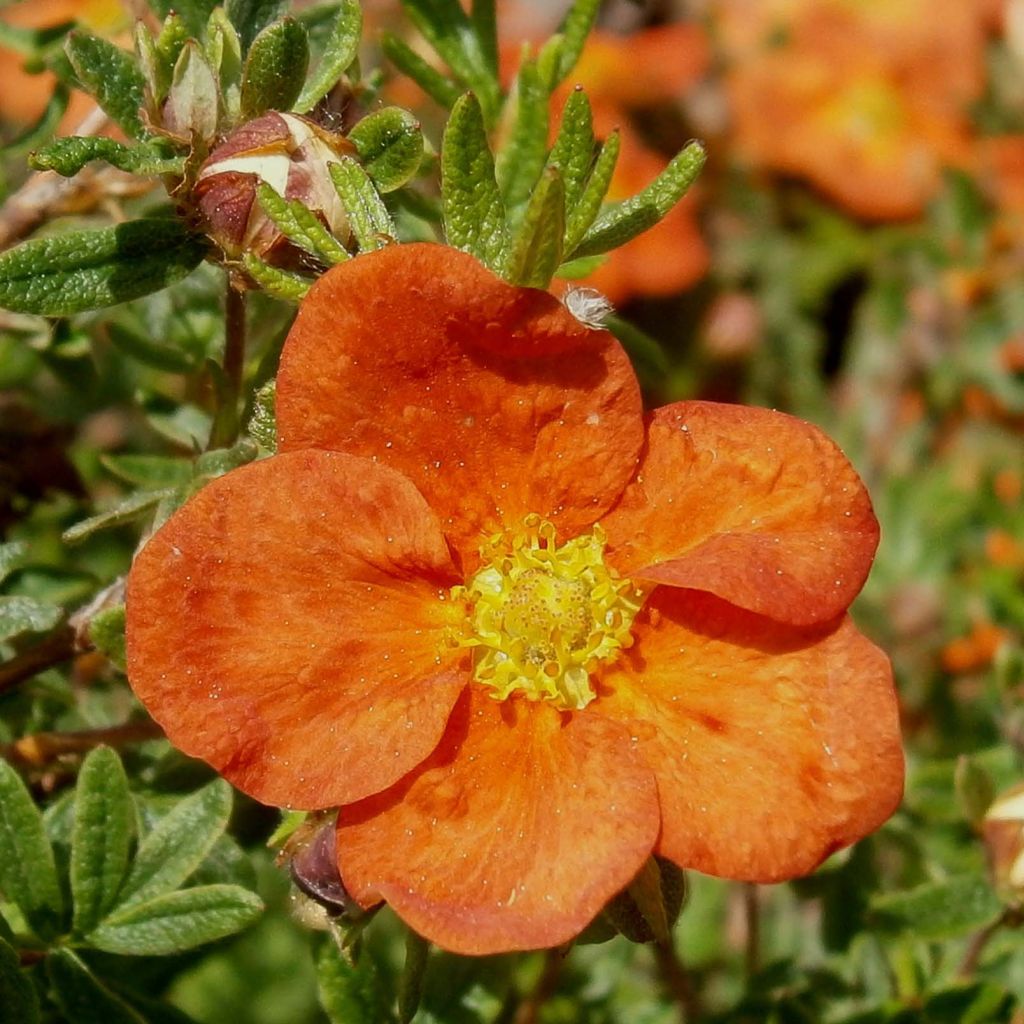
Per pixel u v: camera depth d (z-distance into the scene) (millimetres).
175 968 149
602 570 120
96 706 152
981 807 145
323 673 115
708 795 115
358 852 115
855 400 221
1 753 140
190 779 138
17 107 184
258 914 126
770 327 236
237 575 114
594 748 117
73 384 159
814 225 242
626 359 117
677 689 119
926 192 236
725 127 240
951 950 157
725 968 173
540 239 115
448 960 140
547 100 141
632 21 254
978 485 204
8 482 156
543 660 120
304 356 114
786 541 116
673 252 228
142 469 148
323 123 129
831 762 114
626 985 167
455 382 117
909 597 184
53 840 132
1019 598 184
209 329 150
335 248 118
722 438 118
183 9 135
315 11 147
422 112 196
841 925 153
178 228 126
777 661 117
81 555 165
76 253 125
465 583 120
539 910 112
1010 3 241
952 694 183
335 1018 134
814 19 248
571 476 120
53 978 126
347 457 115
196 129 122
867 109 241
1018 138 237
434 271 113
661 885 118
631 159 230
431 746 116
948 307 206
